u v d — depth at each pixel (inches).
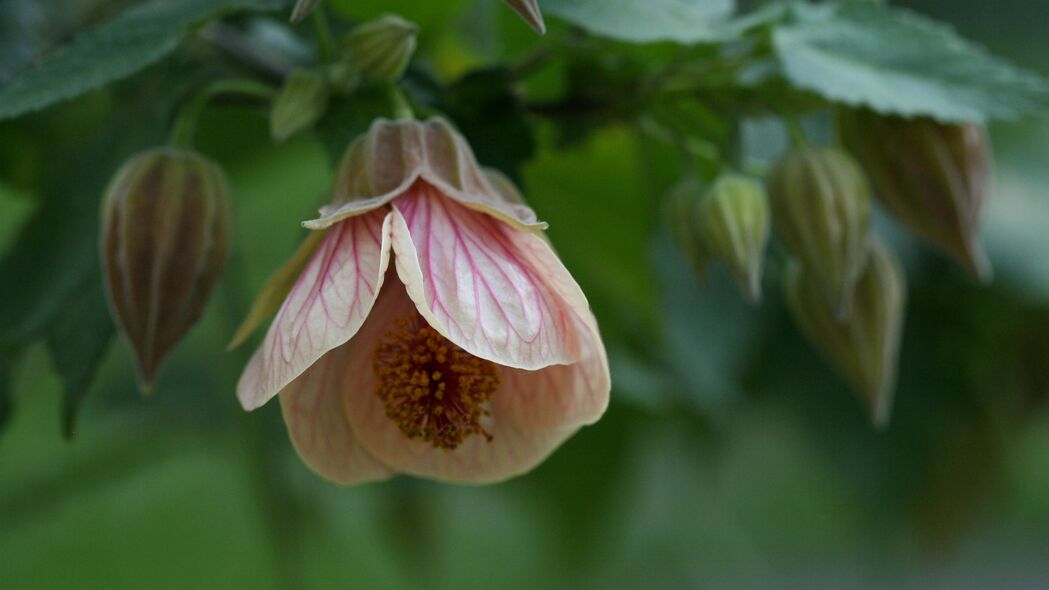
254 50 16.0
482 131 15.3
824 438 18.0
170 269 14.7
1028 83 15.2
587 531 18.0
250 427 17.4
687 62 15.5
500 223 13.8
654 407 17.5
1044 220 17.9
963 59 15.3
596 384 13.7
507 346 13.3
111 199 14.7
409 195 13.8
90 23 16.5
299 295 13.4
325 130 14.7
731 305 17.5
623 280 17.3
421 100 15.3
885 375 15.9
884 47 15.3
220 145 17.3
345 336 13.1
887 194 15.8
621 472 17.9
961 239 15.7
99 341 15.2
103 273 14.7
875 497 18.0
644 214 17.0
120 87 15.9
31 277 15.6
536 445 14.1
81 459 17.9
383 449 14.1
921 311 18.0
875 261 15.9
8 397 15.5
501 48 16.7
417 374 13.9
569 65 15.7
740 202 15.2
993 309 17.9
